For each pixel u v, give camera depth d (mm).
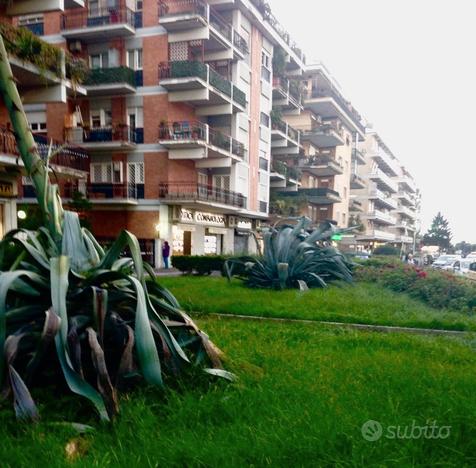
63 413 2906
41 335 2963
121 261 4281
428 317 7730
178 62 22078
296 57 35875
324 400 3111
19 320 3385
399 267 14352
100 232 24516
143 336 3191
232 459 2268
